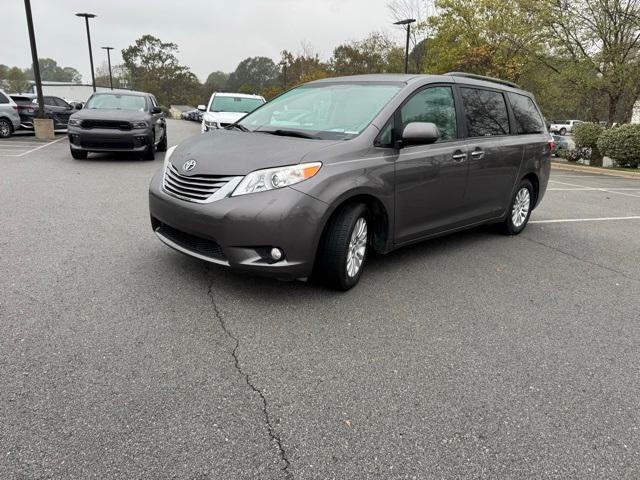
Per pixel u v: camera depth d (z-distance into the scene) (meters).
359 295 4.12
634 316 4.10
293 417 2.53
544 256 5.64
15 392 2.58
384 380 2.91
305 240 3.66
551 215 8.20
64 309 3.52
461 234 6.42
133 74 108.88
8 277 4.04
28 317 3.37
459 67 24.50
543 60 22.02
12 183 8.08
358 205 4.01
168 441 2.30
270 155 3.78
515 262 5.33
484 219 5.72
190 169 3.87
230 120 13.28
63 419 2.40
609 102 21.12
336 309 3.81
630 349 3.51
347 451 2.31
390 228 4.39
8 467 2.09
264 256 3.66
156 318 3.47
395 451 2.33
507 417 2.64
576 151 21.39
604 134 19.03
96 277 4.13
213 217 3.62
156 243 5.10
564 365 3.23
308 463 2.23
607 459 2.37
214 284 4.11
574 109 26.50
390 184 4.24
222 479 2.11
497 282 4.68
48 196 7.19
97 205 6.75
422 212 4.71
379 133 4.26
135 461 2.17
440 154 4.75
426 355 3.23
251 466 2.19
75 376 2.75
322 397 2.71
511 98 6.10
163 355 3.02
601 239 6.65
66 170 9.85
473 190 5.32
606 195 11.15
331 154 3.88
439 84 4.98
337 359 3.11
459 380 2.96
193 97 109.12
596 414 2.72
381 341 3.37
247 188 3.61
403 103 4.52
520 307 4.12
